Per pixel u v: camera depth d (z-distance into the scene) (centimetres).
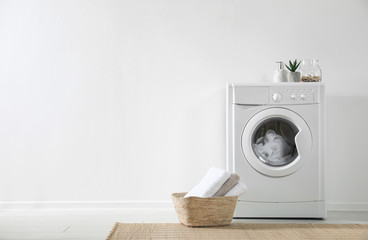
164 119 356
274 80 336
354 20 358
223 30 359
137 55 357
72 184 353
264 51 358
